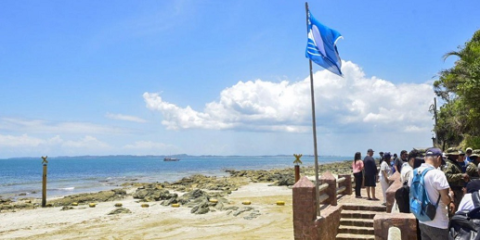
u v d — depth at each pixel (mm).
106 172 86875
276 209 21344
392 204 10938
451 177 7359
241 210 20578
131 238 15695
